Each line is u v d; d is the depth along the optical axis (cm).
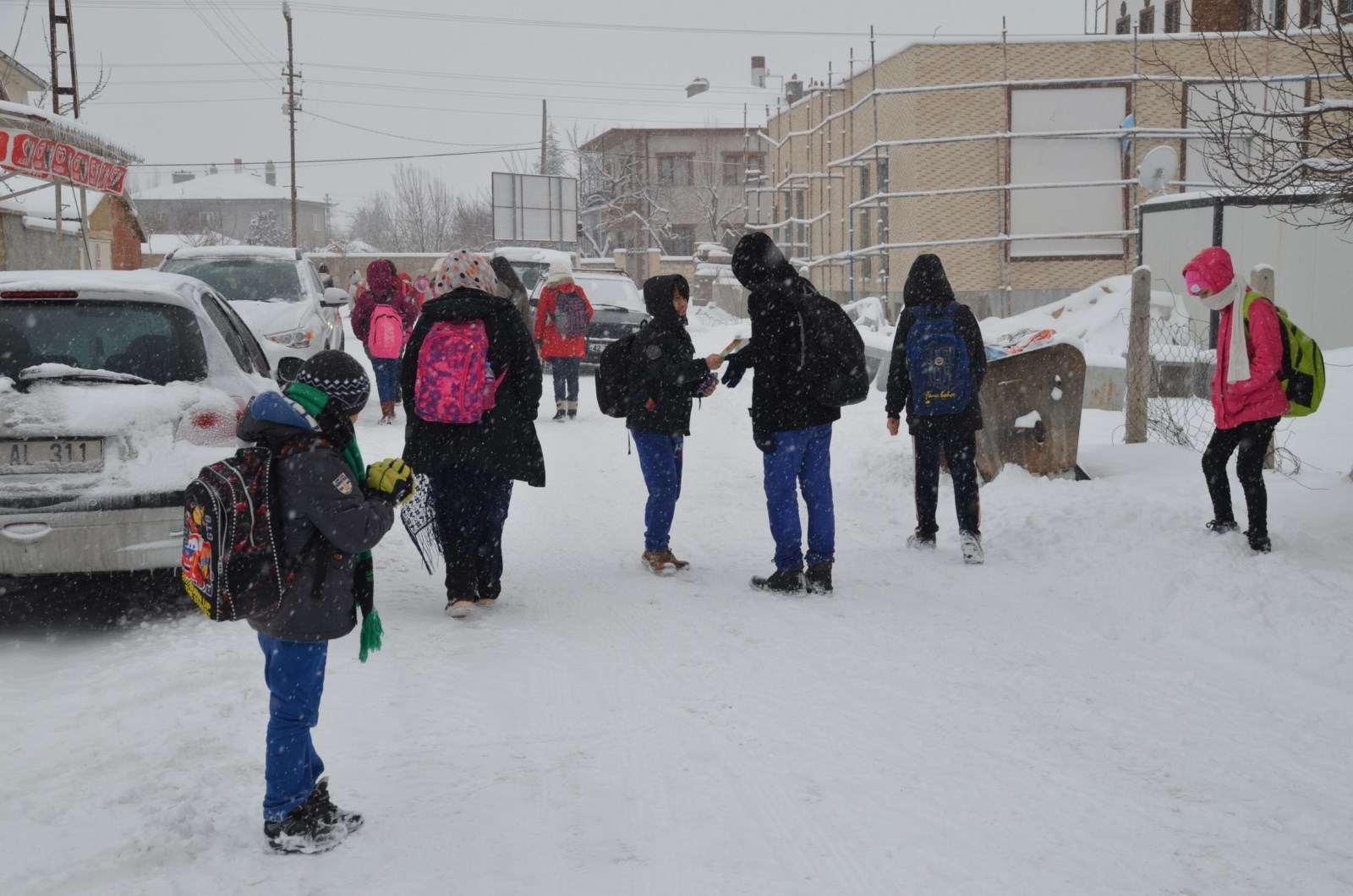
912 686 525
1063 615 637
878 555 784
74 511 562
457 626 624
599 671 548
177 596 687
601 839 376
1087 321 1881
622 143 6588
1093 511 795
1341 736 462
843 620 633
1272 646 561
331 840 369
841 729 473
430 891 342
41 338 620
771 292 665
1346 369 1519
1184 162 2386
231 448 599
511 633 609
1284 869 351
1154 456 955
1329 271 1766
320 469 352
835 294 3089
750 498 988
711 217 6259
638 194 6369
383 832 379
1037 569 734
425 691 516
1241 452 688
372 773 426
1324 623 575
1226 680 532
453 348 616
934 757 443
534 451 641
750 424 1373
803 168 3409
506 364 633
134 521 569
